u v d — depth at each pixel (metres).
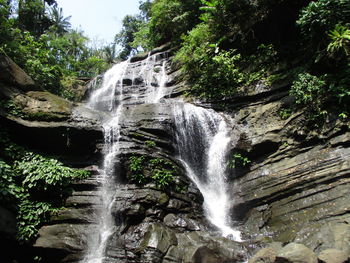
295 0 10.79
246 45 12.60
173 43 17.52
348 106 8.23
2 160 7.87
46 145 8.93
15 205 7.38
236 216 8.61
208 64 12.70
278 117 9.59
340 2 8.39
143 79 15.50
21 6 23.80
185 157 9.73
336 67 9.11
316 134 8.38
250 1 12.12
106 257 6.64
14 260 6.98
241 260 6.23
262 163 9.10
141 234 6.77
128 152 8.22
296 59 10.53
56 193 7.97
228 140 9.91
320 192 7.20
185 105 10.49
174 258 6.20
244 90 11.24
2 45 11.09
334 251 5.14
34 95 9.38
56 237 7.07
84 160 8.98
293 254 5.15
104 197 7.95
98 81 17.30
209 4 12.95
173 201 7.63
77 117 9.17
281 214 7.52
